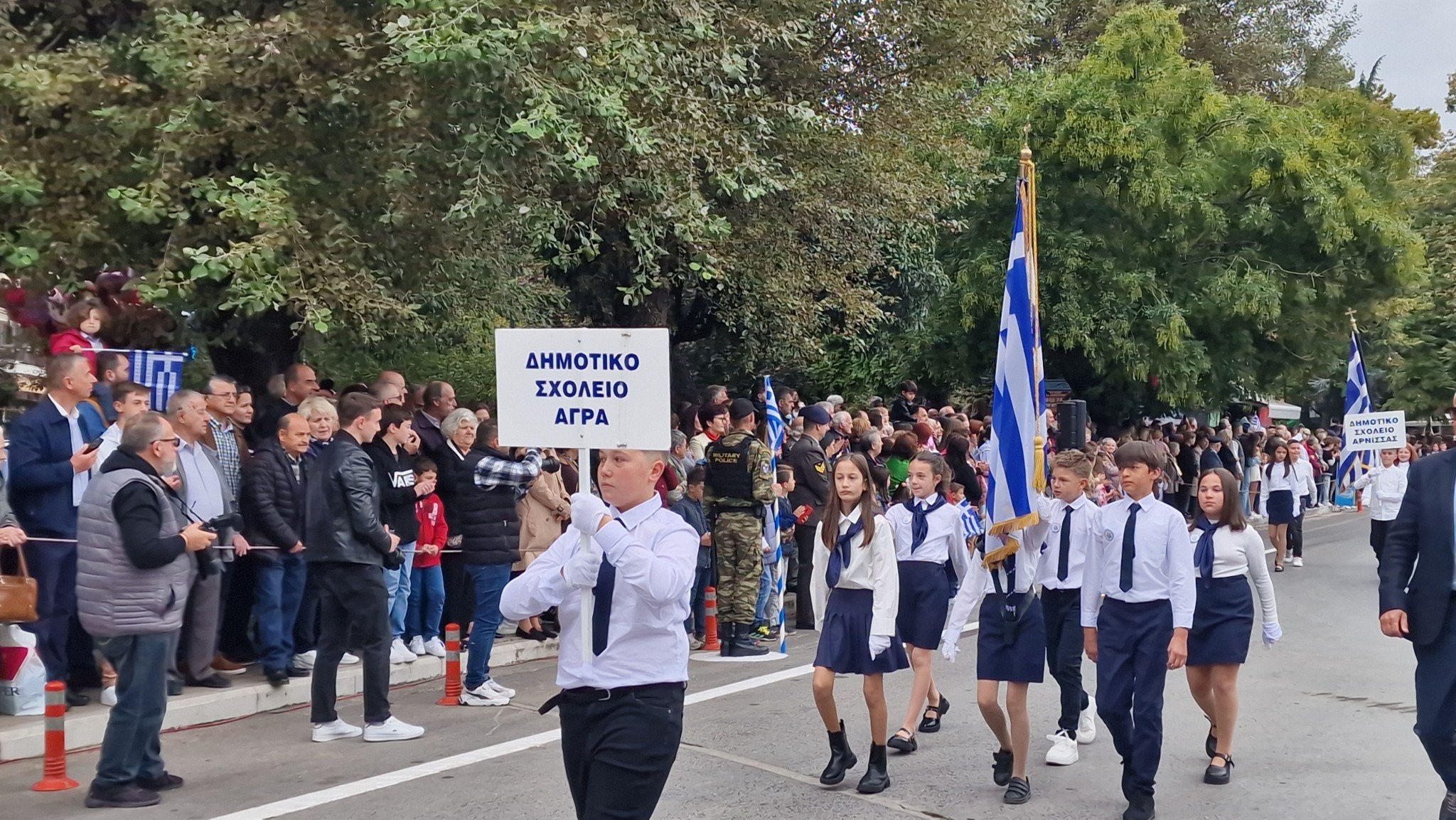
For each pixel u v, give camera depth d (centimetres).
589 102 1043
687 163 1220
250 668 871
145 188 947
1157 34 2111
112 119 957
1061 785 668
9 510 715
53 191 964
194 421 779
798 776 677
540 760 691
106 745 599
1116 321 2011
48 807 599
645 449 436
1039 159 2045
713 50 1266
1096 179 2044
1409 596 552
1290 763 718
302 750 712
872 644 633
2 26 1000
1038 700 876
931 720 784
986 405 2336
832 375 2312
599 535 403
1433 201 3497
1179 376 2050
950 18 1559
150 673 602
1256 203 2162
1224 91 3262
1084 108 2014
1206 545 698
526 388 455
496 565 830
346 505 719
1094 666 1004
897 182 1580
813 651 1072
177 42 965
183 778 651
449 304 1305
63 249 954
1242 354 2195
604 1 1170
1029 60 2966
